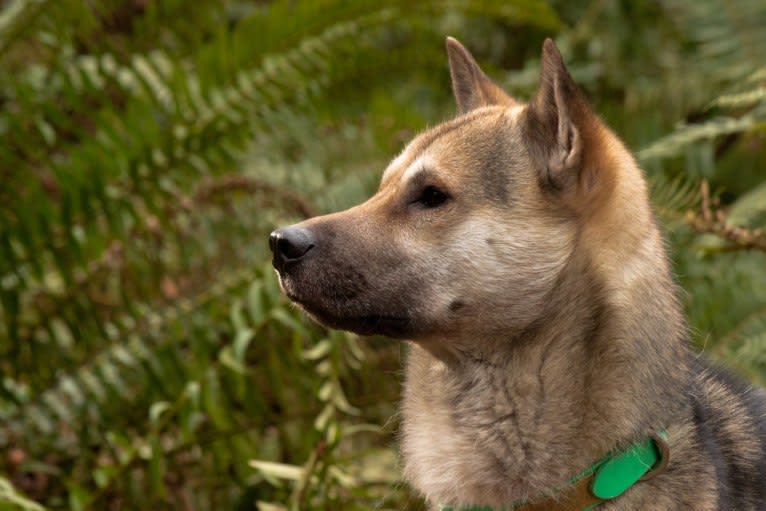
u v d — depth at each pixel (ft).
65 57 21.58
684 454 13.48
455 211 14.21
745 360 18.24
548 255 13.89
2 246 19.88
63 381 19.65
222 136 21.38
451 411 14.30
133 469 18.72
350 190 22.62
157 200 21.53
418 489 14.80
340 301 14.30
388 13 23.44
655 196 19.61
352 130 23.68
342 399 18.79
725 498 13.64
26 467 19.34
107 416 19.65
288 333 19.79
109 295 21.16
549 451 13.57
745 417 14.94
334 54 22.88
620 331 13.41
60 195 20.12
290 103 22.41
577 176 13.79
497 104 16.62
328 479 18.06
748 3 24.08
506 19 26.09
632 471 13.24
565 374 13.56
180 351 20.93
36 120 20.54
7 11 22.40
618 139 14.65
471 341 14.11
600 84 26.66
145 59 21.66
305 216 21.65
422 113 25.70
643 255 13.66
